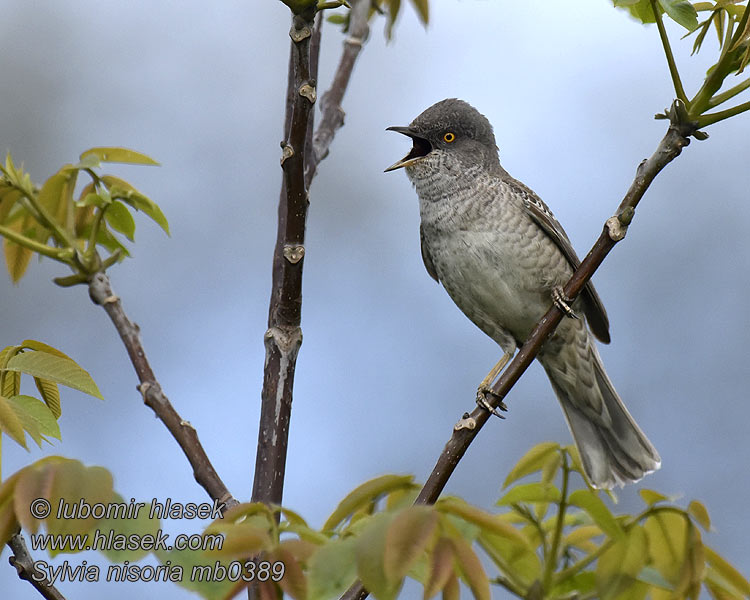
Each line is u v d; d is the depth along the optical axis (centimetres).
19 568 487
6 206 589
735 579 531
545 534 583
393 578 374
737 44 560
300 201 564
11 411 453
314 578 382
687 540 534
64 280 548
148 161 592
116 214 607
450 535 402
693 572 527
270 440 575
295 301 585
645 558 536
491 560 577
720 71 581
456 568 401
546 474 606
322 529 477
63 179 567
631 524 543
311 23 527
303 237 574
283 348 589
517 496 577
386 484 532
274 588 392
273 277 637
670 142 615
